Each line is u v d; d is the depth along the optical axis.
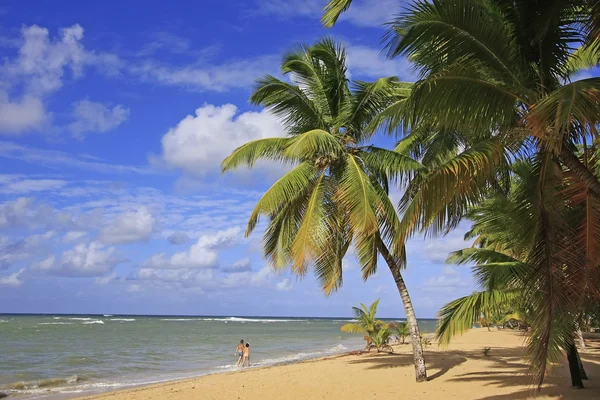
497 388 11.74
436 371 15.76
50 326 74.81
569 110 4.96
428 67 7.14
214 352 34.84
